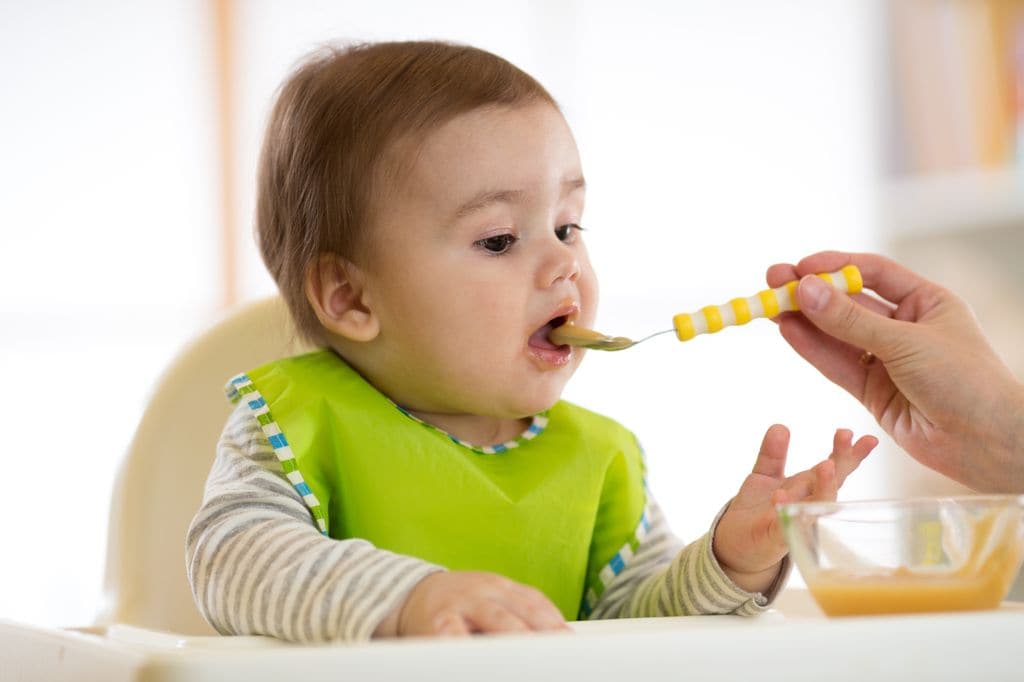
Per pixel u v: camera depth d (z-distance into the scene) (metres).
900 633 0.56
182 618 1.24
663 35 3.30
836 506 0.69
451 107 1.09
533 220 1.08
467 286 1.07
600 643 0.53
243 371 1.32
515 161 1.08
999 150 2.96
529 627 0.69
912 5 3.12
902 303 1.20
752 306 1.05
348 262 1.12
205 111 3.11
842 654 0.55
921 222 2.95
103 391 3.05
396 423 1.07
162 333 3.07
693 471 3.25
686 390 3.27
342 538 1.03
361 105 1.12
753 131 3.30
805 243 3.24
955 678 0.57
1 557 2.99
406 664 0.51
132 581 1.24
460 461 1.08
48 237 3.04
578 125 3.25
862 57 3.23
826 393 3.27
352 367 1.14
